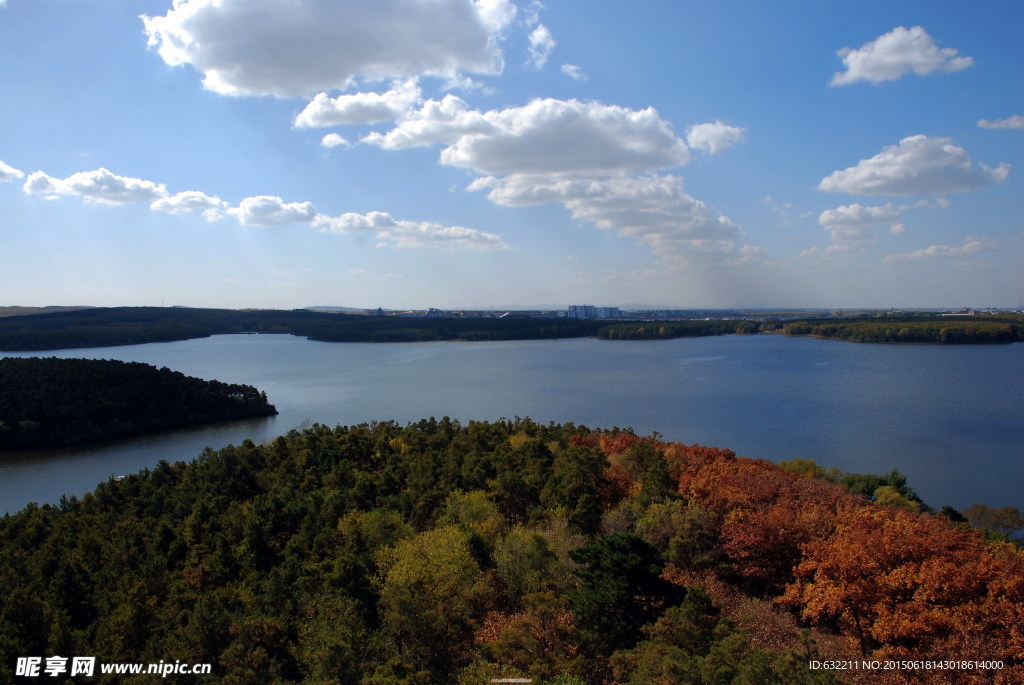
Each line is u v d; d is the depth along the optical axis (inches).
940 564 1280.8
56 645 1186.6
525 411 6186.0
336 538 1860.2
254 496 2546.8
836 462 4244.6
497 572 1653.5
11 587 1530.5
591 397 6899.6
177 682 1032.8
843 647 1290.6
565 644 1185.4
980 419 5506.9
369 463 3021.7
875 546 1402.6
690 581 1616.6
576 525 1940.2
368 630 1301.7
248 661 1082.1
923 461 4232.3
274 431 5452.8
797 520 1656.0
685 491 2292.1
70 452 4712.1
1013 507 3125.0
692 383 7859.3
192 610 1375.5
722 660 940.0
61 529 2156.7
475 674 1121.4
